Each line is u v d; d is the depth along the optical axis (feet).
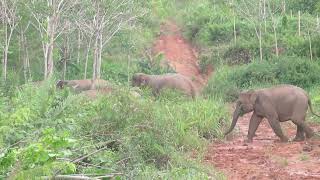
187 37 150.92
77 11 105.29
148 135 34.55
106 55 134.51
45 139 23.75
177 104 53.16
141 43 142.82
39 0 95.14
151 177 29.58
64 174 26.22
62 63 120.06
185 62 135.33
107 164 29.96
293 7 151.74
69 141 24.02
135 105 36.55
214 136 48.49
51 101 36.04
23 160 23.02
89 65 126.72
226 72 106.42
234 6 148.15
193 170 32.22
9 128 28.45
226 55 124.47
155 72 119.55
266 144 46.68
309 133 48.37
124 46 130.11
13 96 44.34
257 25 132.26
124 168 28.96
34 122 31.89
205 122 48.42
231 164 37.70
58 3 98.53
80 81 87.76
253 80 98.12
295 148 43.14
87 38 118.01
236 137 51.70
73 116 35.22
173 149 35.68
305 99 48.44
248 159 39.42
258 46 121.29
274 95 48.47
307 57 109.09
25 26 112.06
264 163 37.86
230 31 139.03
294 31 129.39
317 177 33.19
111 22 109.60
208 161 38.55
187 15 161.99
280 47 118.93
